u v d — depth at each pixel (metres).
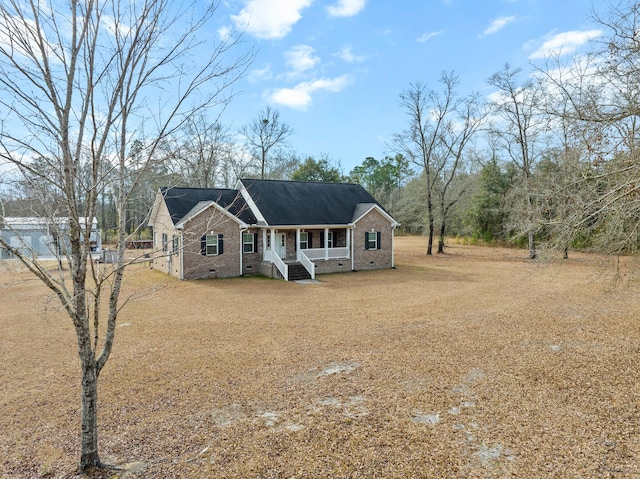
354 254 25.34
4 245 4.17
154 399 7.22
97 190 4.64
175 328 11.97
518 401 6.92
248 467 5.10
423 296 16.83
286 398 7.21
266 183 25.88
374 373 8.33
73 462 5.24
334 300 16.14
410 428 6.08
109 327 5.17
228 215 22.09
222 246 22.34
